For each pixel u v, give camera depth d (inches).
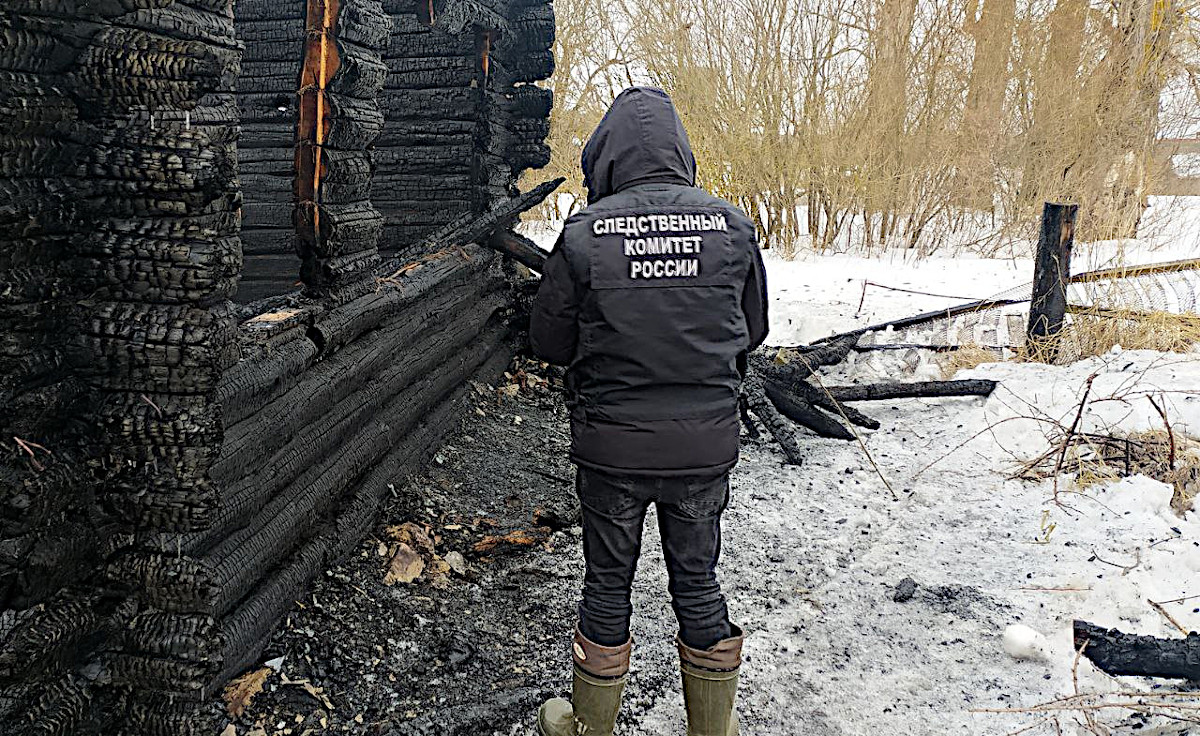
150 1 93.8
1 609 89.0
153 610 102.1
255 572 115.5
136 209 97.4
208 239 98.9
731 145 506.0
